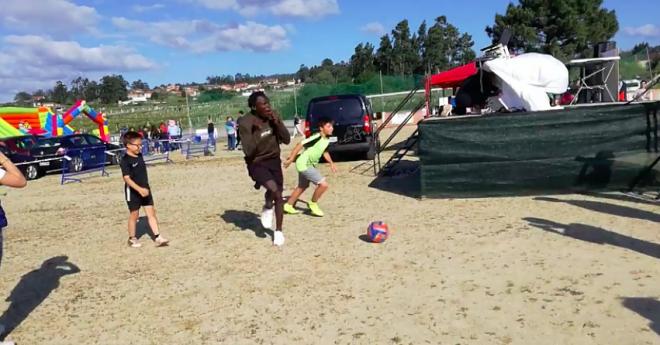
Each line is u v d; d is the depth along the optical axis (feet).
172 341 15.05
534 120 29.58
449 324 14.73
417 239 22.82
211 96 147.23
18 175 13.79
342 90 128.88
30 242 27.48
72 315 17.37
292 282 18.83
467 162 30.35
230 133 84.38
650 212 24.58
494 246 21.07
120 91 392.06
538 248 20.42
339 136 50.67
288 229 26.08
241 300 17.57
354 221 26.81
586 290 16.21
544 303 15.57
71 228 30.42
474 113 37.45
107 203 38.73
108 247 25.41
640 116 28.84
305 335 14.78
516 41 157.07
